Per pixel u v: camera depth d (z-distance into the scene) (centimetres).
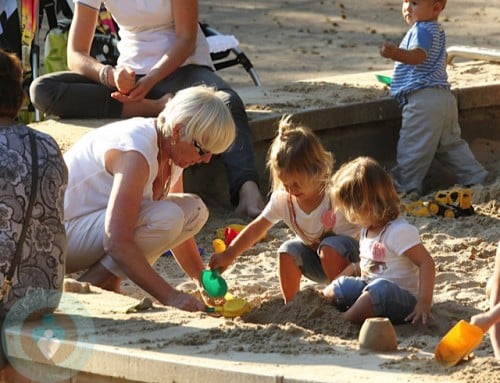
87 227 1337
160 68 1748
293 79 3167
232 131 1273
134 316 1154
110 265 1326
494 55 2344
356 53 3484
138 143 1266
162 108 1764
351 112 2000
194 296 1349
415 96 1952
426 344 1100
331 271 1319
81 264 1359
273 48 3578
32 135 1084
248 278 1516
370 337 1042
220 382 965
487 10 4028
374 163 1234
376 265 1238
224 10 4178
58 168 1086
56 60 2134
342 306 1226
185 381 983
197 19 1788
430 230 1730
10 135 1072
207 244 1680
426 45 1928
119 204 1240
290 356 1014
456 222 1761
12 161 1058
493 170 2062
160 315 1157
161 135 1285
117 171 1260
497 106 2148
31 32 2108
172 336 1076
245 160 1791
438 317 1232
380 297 1181
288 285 1363
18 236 1050
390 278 1227
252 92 2123
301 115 1936
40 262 1070
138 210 1255
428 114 1941
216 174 1880
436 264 1553
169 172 1323
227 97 1781
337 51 3522
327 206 1321
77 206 1348
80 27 1825
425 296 1196
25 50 2108
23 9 2098
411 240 1215
